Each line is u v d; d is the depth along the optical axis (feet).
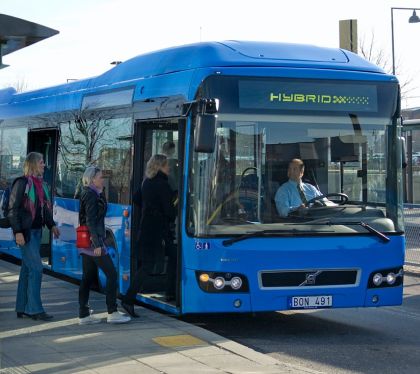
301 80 26.37
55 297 32.24
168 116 27.53
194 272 25.36
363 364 23.04
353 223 26.37
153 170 27.91
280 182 25.90
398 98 27.55
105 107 33.27
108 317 26.45
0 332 25.08
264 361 21.57
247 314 31.58
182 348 22.82
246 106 25.68
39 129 41.27
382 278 26.58
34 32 19.75
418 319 30.86
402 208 27.37
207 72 25.59
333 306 25.93
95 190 26.27
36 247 27.02
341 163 26.66
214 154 25.32
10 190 26.71
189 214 25.70
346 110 26.81
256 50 27.30
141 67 31.04
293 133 26.17
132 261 29.71
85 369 20.24
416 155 73.67
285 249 25.46
